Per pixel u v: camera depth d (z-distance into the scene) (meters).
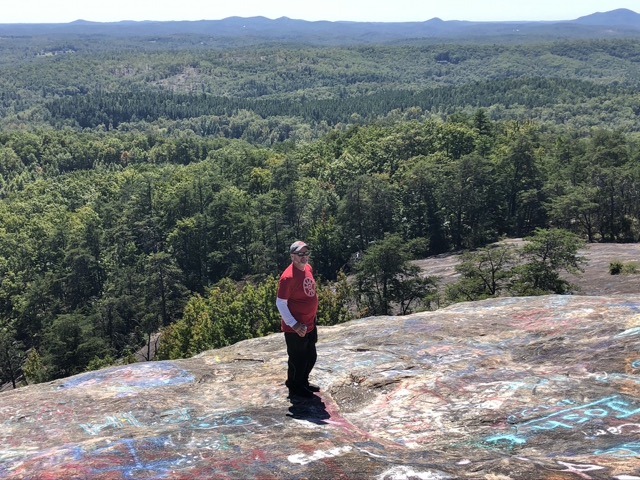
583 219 74.06
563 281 36.44
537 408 6.00
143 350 64.25
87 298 90.25
